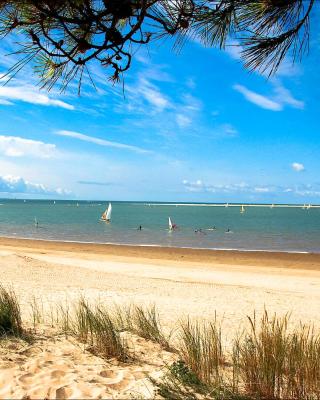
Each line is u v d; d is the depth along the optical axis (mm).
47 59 2188
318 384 3811
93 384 3869
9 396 3523
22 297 9797
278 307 10609
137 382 3941
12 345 4945
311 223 74250
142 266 21203
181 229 55719
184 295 11938
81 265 20625
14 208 157125
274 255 27672
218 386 3811
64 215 96375
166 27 2209
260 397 3785
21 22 1979
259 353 4152
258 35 2398
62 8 2018
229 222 75875
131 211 139125
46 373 4105
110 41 2070
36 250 28219
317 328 8008
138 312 7168
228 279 17547
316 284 16797
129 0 2002
